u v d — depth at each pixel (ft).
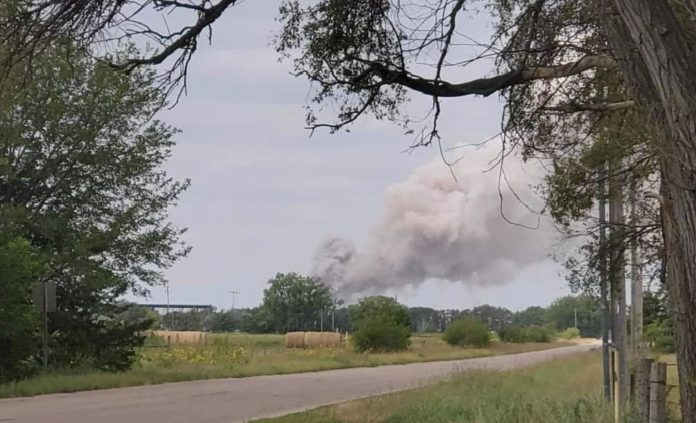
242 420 54.60
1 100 24.50
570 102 29.84
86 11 24.18
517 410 47.11
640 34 16.92
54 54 24.90
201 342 187.73
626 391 41.22
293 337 229.25
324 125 31.19
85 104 96.48
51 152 98.68
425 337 353.31
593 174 37.09
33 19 23.79
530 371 105.40
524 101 30.14
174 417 56.39
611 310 43.75
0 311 80.84
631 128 31.45
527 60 28.68
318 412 58.13
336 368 136.26
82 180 101.96
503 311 459.32
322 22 29.99
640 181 36.88
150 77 29.43
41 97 89.86
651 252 42.24
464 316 294.46
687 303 18.58
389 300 232.12
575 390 66.80
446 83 29.19
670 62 16.62
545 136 33.24
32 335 89.40
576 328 430.20
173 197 107.34
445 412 50.78
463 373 95.14
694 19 18.34
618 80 29.19
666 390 32.99
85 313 99.96
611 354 43.52
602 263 42.78
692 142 16.53
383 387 88.02
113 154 100.22
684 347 19.08
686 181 16.90
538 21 28.53
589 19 26.86
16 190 99.45
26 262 82.17
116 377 88.89
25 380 81.76
